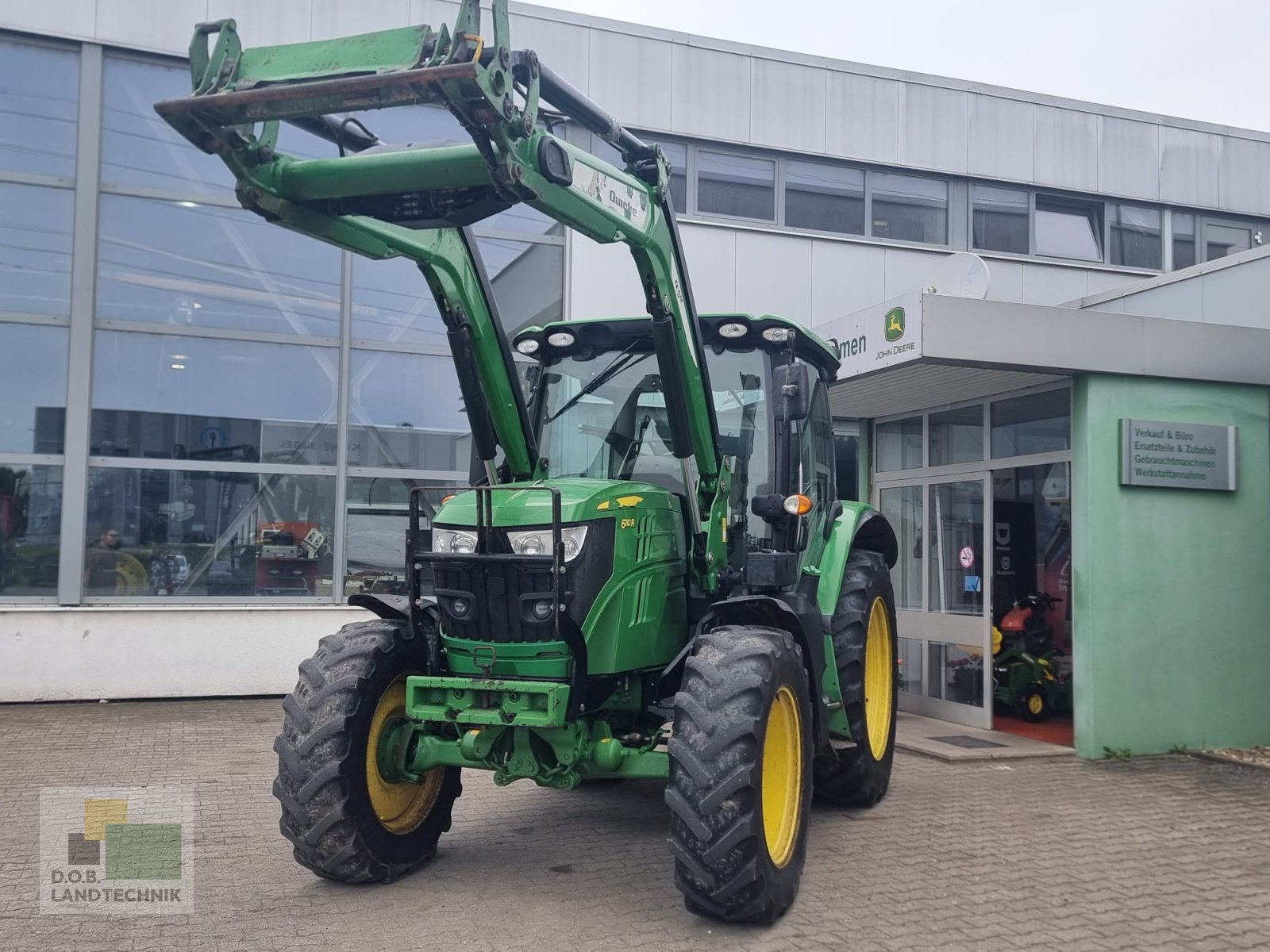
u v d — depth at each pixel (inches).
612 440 221.9
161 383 406.0
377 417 431.5
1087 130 538.6
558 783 184.2
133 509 399.9
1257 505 333.1
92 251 398.9
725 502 210.5
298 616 404.8
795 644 195.3
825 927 171.8
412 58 143.3
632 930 169.3
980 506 363.9
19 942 163.3
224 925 170.6
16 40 397.4
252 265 418.9
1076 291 532.1
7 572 387.2
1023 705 370.0
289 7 419.8
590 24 458.6
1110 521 316.5
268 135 165.9
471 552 186.1
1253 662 328.8
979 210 524.1
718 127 475.8
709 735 166.2
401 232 183.6
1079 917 177.5
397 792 198.8
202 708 377.1
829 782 248.7
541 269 456.1
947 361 299.6
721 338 226.2
